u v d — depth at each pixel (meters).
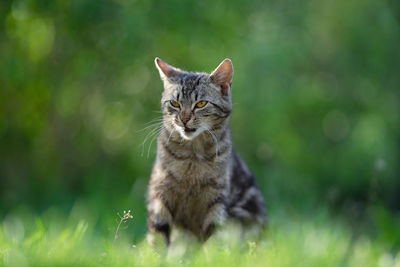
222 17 14.95
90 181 15.36
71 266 5.84
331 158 17.72
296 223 9.88
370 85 17.61
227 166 8.02
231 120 16.31
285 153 16.78
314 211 12.39
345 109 18.12
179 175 7.82
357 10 17.34
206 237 7.88
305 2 16.84
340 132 18.34
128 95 16.05
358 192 17.27
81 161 16.73
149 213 7.98
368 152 16.41
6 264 5.66
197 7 14.55
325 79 18.33
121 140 16.69
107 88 16.00
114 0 14.27
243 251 8.05
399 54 17.55
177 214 8.00
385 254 9.37
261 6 15.94
